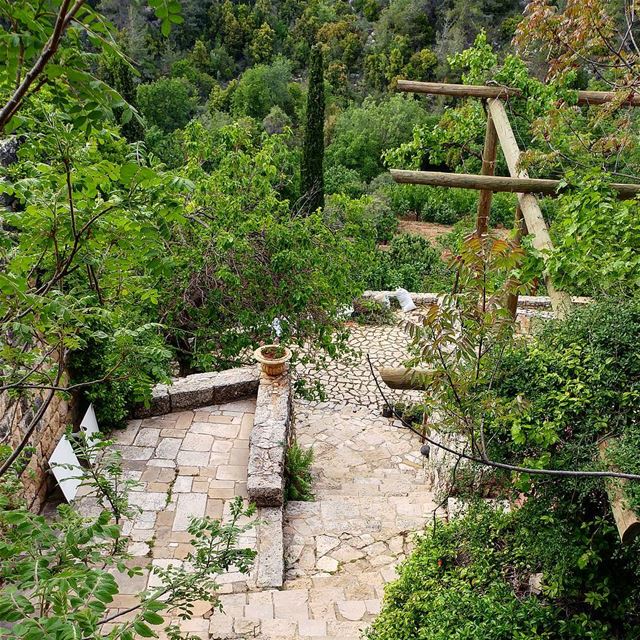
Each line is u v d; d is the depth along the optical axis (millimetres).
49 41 1552
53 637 1563
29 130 2506
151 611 1902
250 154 8203
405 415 3186
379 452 8547
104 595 1781
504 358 3902
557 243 5445
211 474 6324
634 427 3547
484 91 7168
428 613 4086
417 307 12938
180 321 8016
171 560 5191
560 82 5359
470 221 19531
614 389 3750
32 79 1595
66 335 2791
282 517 5910
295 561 5559
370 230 8633
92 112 1759
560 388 3836
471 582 4285
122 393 6746
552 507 4039
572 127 6188
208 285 7586
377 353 11398
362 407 9867
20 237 2438
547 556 3908
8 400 4879
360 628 4656
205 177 7805
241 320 7547
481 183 5762
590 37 4832
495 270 2777
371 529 6055
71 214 2291
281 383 7535
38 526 2119
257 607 4836
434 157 8695
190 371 9211
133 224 2416
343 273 7980
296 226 7523
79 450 3047
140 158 2312
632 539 3205
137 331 2883
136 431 6941
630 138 5215
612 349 3867
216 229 7180
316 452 8500
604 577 3998
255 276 7477
